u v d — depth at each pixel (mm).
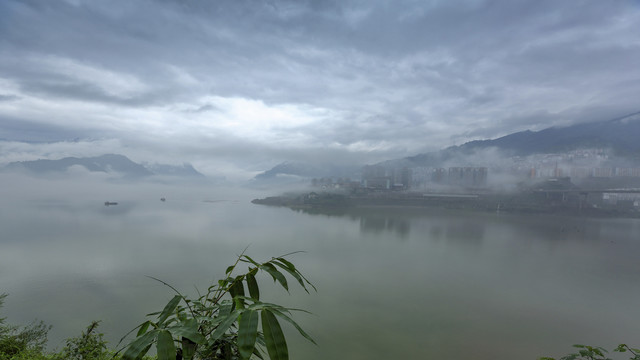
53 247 62688
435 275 52250
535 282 49594
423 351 28594
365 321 34250
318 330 31547
